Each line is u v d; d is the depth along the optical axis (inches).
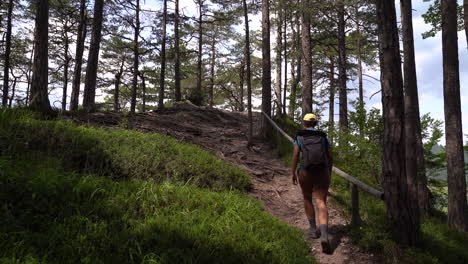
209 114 540.7
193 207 150.6
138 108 1282.0
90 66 437.7
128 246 107.1
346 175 183.8
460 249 178.9
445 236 206.1
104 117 312.2
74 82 577.0
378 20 176.9
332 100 764.6
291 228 166.6
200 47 915.4
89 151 179.3
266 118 402.3
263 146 377.1
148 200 143.1
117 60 986.7
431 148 338.0
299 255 137.6
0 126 167.5
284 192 243.4
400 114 166.1
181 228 125.5
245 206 168.7
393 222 160.6
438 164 336.2
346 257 148.6
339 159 308.8
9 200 112.2
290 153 344.5
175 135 322.3
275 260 125.2
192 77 1078.4
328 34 609.0
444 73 287.0
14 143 157.8
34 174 129.0
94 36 447.2
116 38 896.9
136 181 164.4
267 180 263.6
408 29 295.9
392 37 170.2
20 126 178.9
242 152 334.3
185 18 708.0
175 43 759.1
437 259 149.0
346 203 209.0
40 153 160.1
